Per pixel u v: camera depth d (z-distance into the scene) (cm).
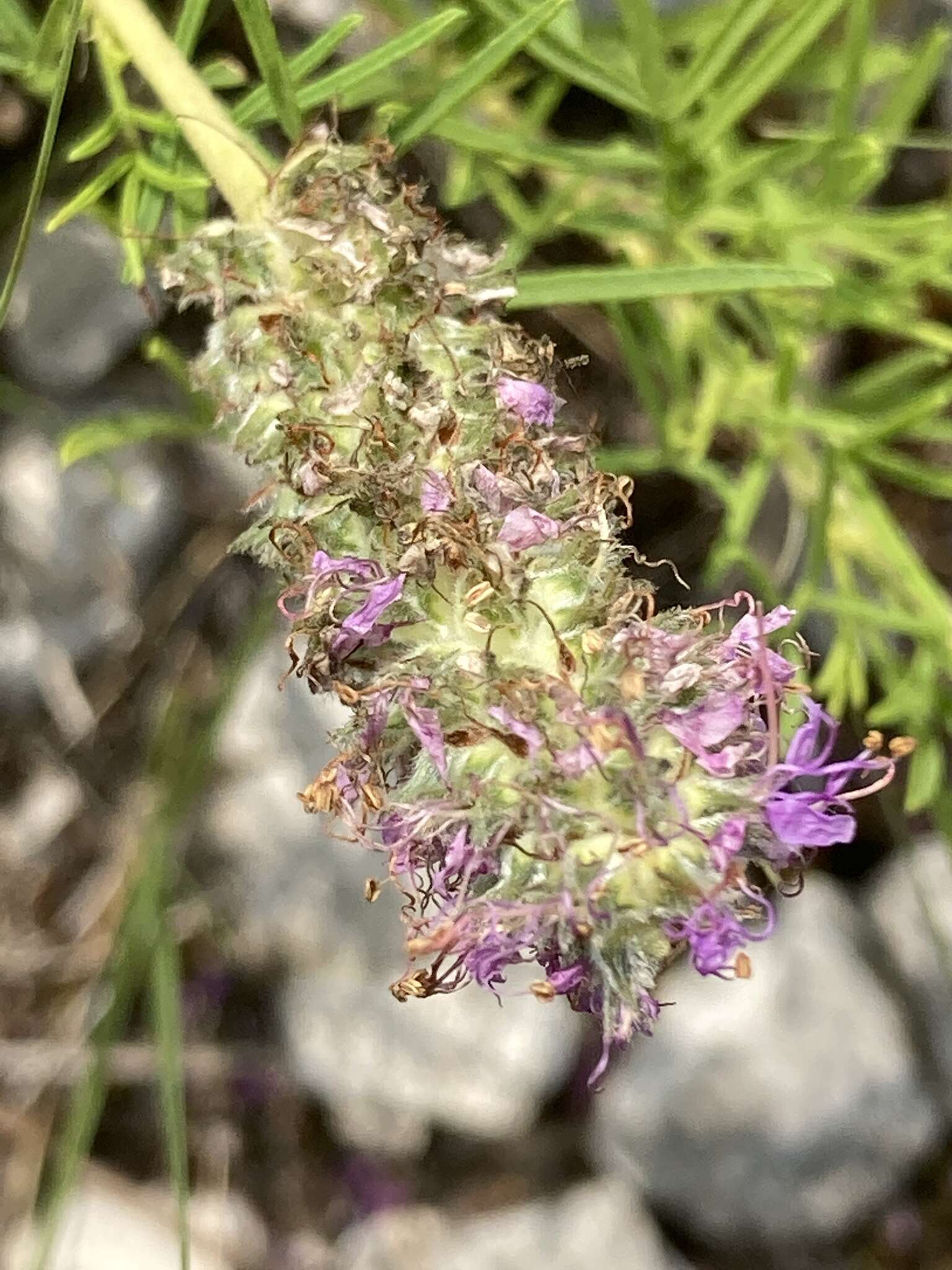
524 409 6
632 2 8
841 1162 14
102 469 14
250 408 7
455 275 7
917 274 10
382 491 6
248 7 7
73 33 7
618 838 5
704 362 12
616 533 6
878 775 14
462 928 6
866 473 14
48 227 8
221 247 7
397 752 6
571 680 6
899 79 11
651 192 11
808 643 14
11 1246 14
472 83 8
